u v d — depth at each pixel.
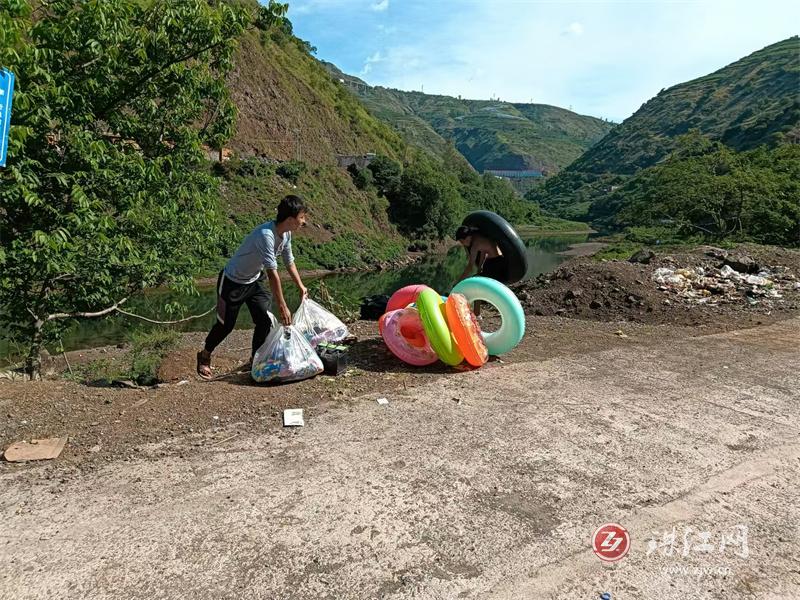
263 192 38.94
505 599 2.05
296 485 2.86
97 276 6.07
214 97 7.39
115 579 2.14
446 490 2.82
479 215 5.95
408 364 5.03
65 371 7.76
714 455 3.23
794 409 4.01
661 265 10.55
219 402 3.97
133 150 6.77
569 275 9.90
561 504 2.70
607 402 4.11
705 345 6.02
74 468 3.02
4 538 2.40
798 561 2.29
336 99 65.38
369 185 51.62
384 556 2.29
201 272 8.12
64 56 6.14
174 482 2.88
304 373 4.45
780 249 12.81
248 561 2.26
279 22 7.37
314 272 35.81
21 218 6.00
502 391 4.34
